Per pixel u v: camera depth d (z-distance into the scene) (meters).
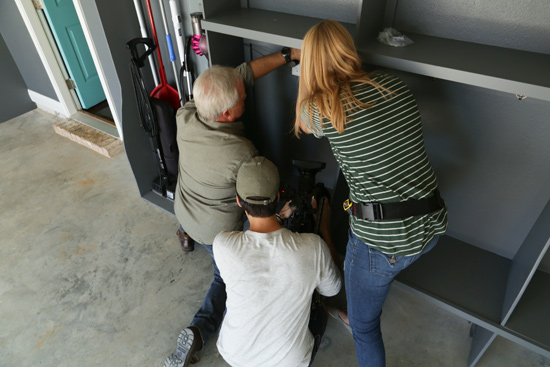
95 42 2.42
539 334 1.49
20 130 3.51
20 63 3.56
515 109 1.47
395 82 1.16
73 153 3.19
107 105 3.79
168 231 2.43
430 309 1.93
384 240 1.23
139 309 1.98
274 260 1.28
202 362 1.76
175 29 2.04
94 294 2.06
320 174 2.39
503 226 1.80
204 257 2.24
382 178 1.16
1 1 3.16
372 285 1.35
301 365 1.39
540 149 1.50
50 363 1.77
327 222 1.88
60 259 2.27
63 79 3.45
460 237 1.99
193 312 1.96
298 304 1.31
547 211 1.50
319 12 1.70
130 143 2.43
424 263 1.86
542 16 1.24
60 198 2.72
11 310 1.99
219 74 1.55
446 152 1.75
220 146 1.61
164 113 2.22
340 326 1.87
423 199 1.20
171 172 2.55
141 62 2.05
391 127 1.12
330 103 1.09
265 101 2.25
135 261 2.24
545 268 1.75
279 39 1.50
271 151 2.51
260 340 1.32
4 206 2.66
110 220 2.53
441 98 1.61
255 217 1.35
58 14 3.13
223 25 1.64
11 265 2.24
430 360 1.72
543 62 1.23
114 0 1.98
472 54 1.30
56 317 1.96
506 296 1.65
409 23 1.49
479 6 1.33
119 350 1.81
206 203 1.75
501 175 1.67
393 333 1.83
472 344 1.74
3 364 1.77
